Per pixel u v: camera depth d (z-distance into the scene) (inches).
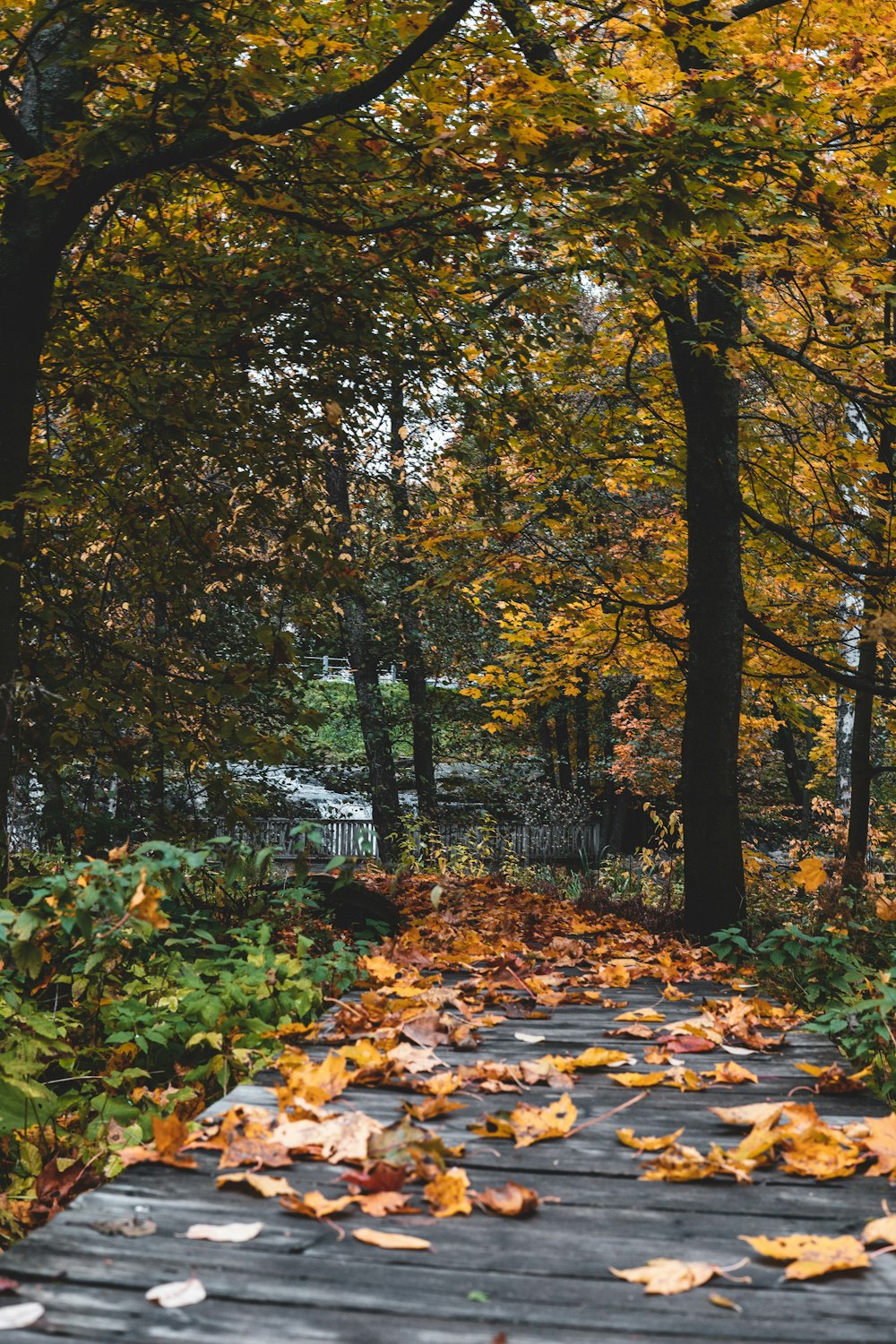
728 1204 102.0
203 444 283.9
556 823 954.1
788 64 241.0
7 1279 83.6
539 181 225.5
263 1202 100.3
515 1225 96.5
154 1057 179.3
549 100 204.2
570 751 1136.8
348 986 192.1
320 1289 82.9
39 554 290.2
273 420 287.1
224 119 207.0
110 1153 146.8
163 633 347.9
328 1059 136.9
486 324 292.4
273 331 278.2
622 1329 78.0
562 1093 137.2
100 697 272.7
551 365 371.9
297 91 220.8
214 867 251.3
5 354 226.8
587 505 383.6
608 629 393.4
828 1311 81.1
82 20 205.8
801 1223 97.7
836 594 391.2
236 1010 175.6
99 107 248.7
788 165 226.5
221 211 312.8
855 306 289.4
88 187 218.4
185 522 295.1
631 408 388.2
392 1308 80.1
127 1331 75.4
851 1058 187.2
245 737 260.1
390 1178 102.7
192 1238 91.5
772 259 277.0
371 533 626.2
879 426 357.1
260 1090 135.4
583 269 264.2
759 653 416.8
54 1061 175.3
